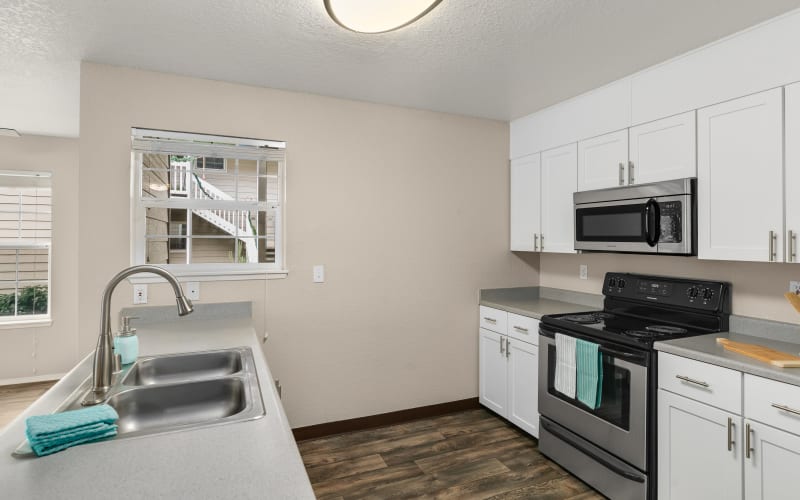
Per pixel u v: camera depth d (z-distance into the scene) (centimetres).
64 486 82
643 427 197
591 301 304
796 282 198
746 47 188
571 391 234
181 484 83
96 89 233
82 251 231
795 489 148
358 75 248
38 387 383
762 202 182
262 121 269
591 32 194
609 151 256
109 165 236
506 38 201
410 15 163
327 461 257
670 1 168
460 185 329
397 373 309
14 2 172
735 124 192
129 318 171
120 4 174
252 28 194
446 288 325
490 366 322
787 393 150
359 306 297
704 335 210
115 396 131
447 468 249
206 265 265
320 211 285
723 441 169
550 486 231
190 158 262
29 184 393
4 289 391
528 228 325
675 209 212
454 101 295
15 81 255
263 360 170
